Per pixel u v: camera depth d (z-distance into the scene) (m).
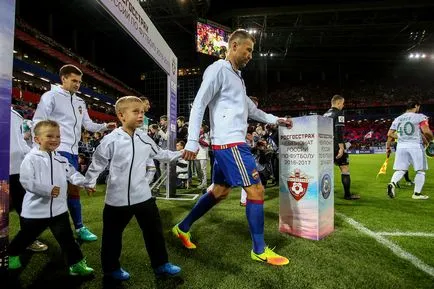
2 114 1.73
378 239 3.20
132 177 2.34
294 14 31.50
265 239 3.21
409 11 31.70
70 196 3.22
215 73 2.69
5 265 1.78
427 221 3.95
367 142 37.62
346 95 44.69
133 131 2.47
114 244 2.31
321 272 2.41
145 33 3.98
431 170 11.06
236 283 2.24
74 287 2.21
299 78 49.12
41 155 2.41
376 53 40.97
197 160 7.12
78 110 3.50
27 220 2.36
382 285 2.20
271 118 3.43
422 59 42.28
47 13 30.56
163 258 2.34
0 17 1.69
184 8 30.08
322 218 3.24
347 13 32.31
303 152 3.29
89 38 36.88
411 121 5.47
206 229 3.58
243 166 2.65
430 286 2.18
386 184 7.55
